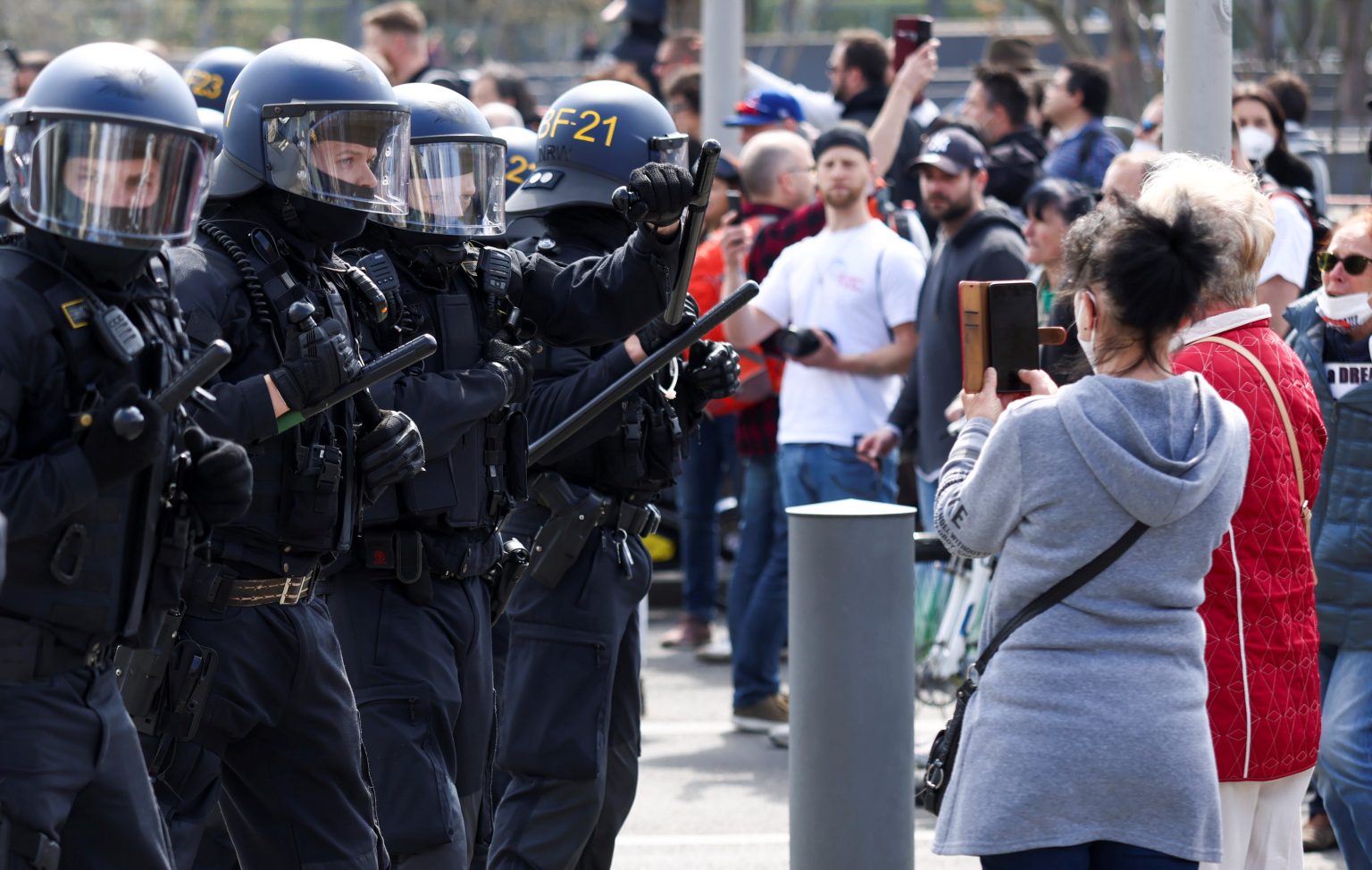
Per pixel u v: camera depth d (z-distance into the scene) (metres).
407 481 10.72
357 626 10.84
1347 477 13.16
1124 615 9.16
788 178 21.77
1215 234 9.35
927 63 23.58
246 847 10.30
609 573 12.36
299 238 10.15
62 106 7.94
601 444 12.31
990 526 9.34
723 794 17.80
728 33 25.12
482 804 13.10
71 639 8.31
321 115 9.84
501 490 11.34
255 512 9.62
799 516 12.16
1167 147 15.53
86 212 7.98
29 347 8.05
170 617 9.44
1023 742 9.16
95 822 8.53
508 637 13.38
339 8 62.06
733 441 23.70
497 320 11.41
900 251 19.58
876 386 19.75
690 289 21.20
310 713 9.92
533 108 28.17
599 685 12.27
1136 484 9.02
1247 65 43.25
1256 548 10.48
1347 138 43.06
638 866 15.55
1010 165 23.61
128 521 8.45
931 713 20.36
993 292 9.90
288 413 9.37
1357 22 43.00
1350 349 13.48
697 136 27.22
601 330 11.58
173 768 10.05
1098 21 54.59
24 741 8.16
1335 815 12.99
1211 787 9.22
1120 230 9.35
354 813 10.16
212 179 9.78
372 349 10.62
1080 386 9.30
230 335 9.67
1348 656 12.95
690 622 24.42
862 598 12.06
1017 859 9.20
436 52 49.56
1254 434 10.54
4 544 7.12
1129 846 9.12
